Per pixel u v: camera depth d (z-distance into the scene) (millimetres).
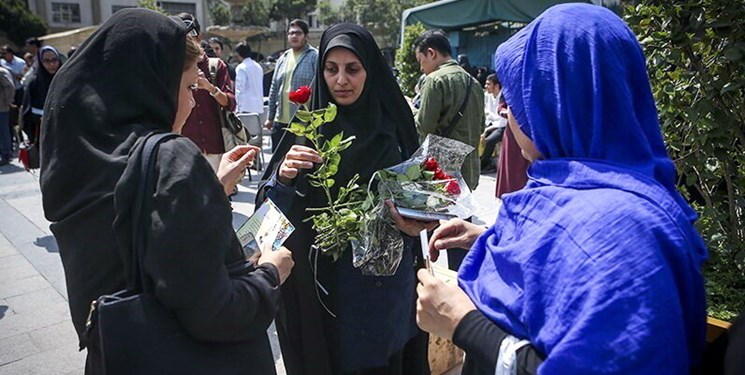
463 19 8836
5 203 6008
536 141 1063
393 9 29266
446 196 1810
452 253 3363
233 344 1225
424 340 2223
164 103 1236
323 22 32250
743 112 2199
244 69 6992
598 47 996
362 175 1980
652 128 1038
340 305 1993
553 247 933
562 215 944
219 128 4844
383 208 1788
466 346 1075
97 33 1213
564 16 1038
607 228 891
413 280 2127
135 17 1224
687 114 2139
